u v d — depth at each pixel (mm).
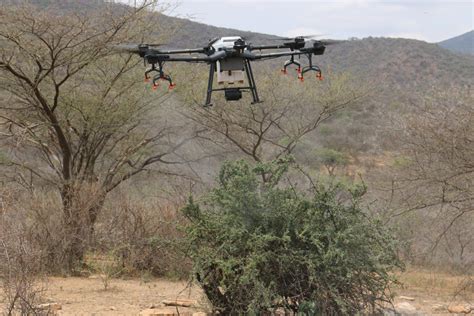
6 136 22516
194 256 10297
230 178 10594
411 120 21328
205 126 28812
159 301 14219
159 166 27594
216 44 12203
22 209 17844
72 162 22641
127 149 24516
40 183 23422
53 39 19953
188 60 12234
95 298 14312
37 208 18344
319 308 9758
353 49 77125
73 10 20828
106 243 19359
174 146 26375
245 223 9969
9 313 9617
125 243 19000
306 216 10031
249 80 12445
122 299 14391
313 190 10445
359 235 9766
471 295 18812
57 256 18297
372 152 36406
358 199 10258
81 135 22906
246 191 10070
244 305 10141
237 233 9789
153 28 22984
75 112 22719
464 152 20812
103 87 22969
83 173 22547
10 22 19359
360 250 9836
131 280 18234
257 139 30203
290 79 29812
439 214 22031
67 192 19734
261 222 10031
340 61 73938
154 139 25438
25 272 10719
